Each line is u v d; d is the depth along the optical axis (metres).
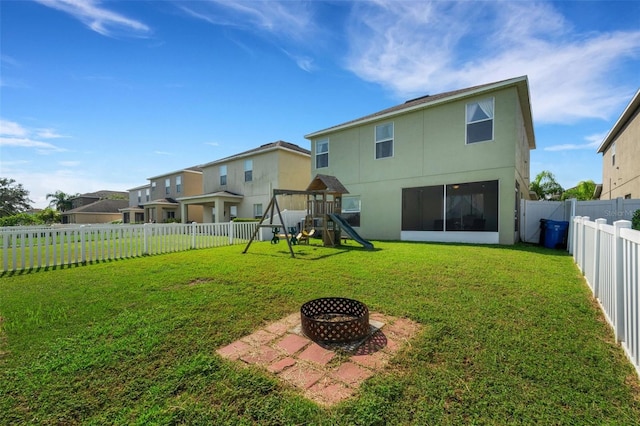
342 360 2.30
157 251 8.47
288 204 17.94
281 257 7.25
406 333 2.78
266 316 3.25
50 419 1.70
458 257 6.71
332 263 6.22
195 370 2.17
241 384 2.00
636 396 1.83
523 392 1.87
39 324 3.04
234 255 7.71
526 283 4.40
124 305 3.60
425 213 11.12
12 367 2.23
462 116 10.22
